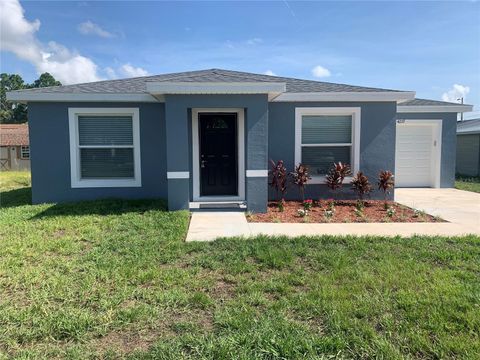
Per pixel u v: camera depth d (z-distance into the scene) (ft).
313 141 32.30
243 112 30.96
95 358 9.10
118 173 32.19
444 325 10.29
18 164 113.91
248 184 26.71
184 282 13.58
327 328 10.31
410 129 42.93
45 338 9.97
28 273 14.25
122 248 17.51
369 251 17.20
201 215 26.14
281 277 14.06
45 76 268.00
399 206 29.78
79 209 26.78
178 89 25.25
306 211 26.48
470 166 61.62
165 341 9.77
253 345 9.49
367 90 32.04
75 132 30.96
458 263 15.39
